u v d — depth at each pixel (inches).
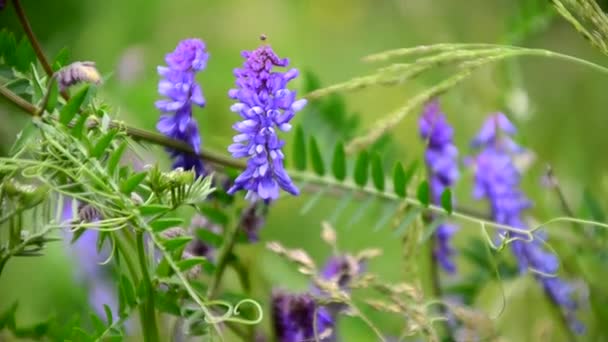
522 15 27.4
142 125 28.6
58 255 28.2
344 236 31.4
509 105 27.6
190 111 22.4
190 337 22.6
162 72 22.3
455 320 24.9
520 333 26.9
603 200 28.1
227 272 26.0
